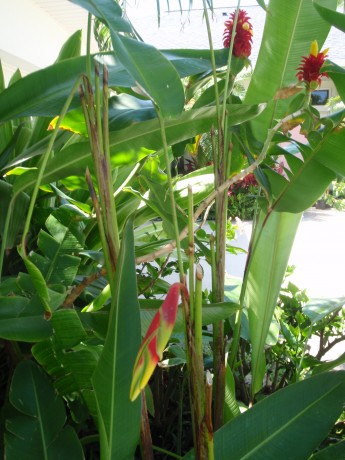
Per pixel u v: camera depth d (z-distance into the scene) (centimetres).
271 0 102
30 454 77
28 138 141
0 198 109
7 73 386
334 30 1034
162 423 134
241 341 147
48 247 99
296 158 112
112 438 63
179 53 100
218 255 93
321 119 94
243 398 137
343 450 76
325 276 404
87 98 65
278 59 107
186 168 491
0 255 84
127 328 62
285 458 71
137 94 116
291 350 135
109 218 68
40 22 405
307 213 796
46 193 131
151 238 160
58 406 84
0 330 76
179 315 85
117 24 64
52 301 76
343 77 88
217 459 72
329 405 76
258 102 112
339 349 211
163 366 116
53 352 84
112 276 70
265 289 117
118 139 83
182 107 61
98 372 62
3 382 125
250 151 110
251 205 703
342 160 98
